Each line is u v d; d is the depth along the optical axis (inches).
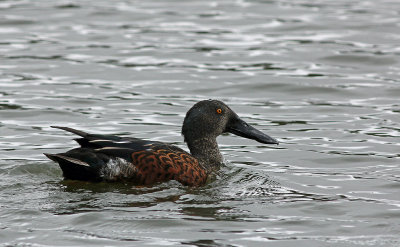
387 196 469.7
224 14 1112.2
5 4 1157.7
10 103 709.3
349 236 395.2
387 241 387.5
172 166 476.4
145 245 377.1
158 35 988.6
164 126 653.3
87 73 824.3
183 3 1189.1
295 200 458.3
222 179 509.7
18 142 600.4
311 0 1208.8
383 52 901.8
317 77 816.3
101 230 395.5
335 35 987.9
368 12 1115.9
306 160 564.1
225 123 550.6
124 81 798.5
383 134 628.4
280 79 806.5
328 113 700.0
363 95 756.6
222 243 381.7
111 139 480.1
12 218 410.6
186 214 423.8
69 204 435.8
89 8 1143.6
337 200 459.5
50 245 374.9
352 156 570.3
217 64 866.1
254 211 433.7
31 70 828.6
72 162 456.4
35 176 498.9
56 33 994.1
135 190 465.4
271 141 549.3
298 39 973.8
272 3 1187.3
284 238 390.6
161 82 797.9
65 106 705.6
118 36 981.8
